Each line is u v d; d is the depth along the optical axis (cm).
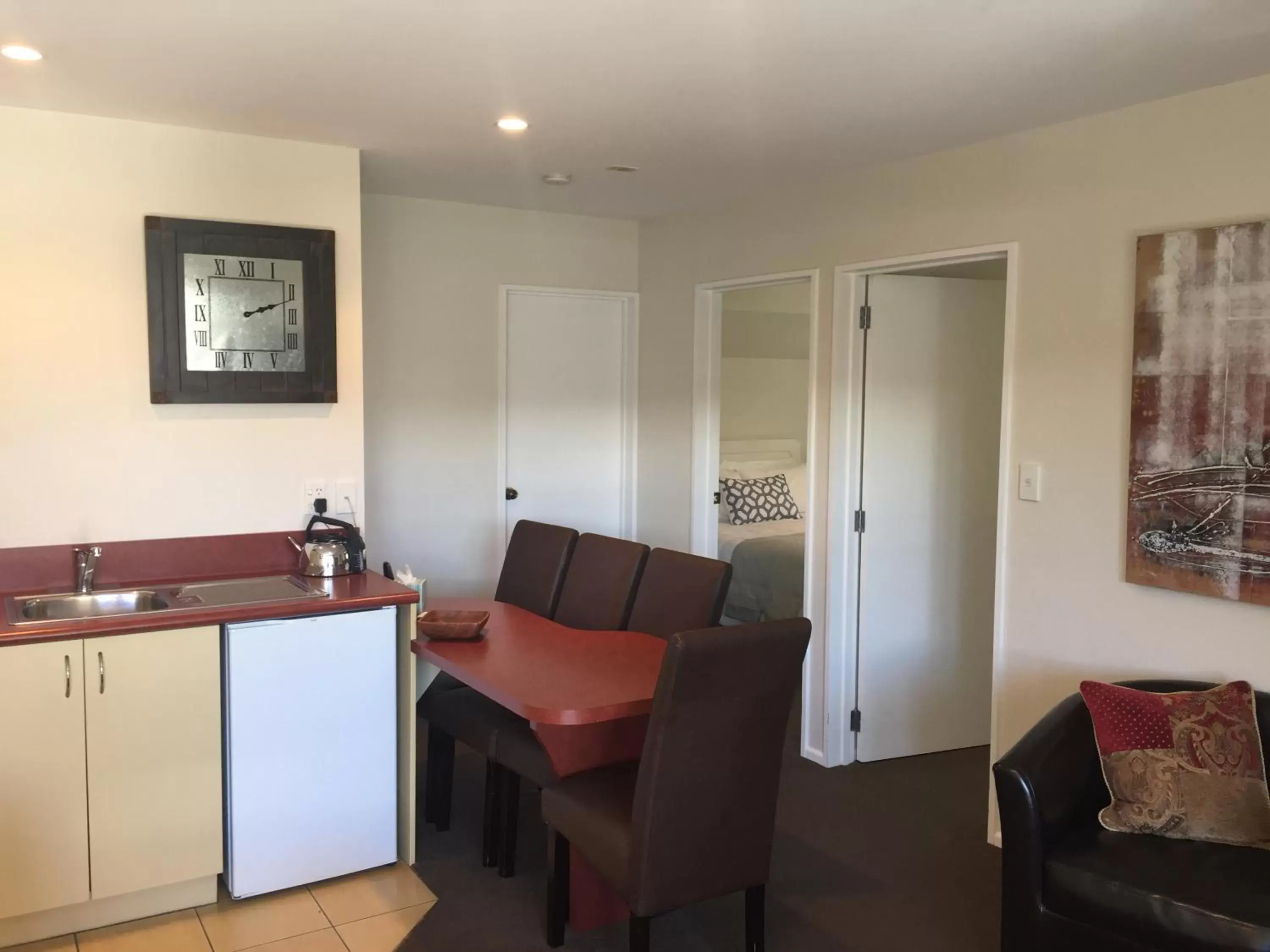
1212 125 270
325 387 345
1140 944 223
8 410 304
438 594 473
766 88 277
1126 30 230
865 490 404
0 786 258
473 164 376
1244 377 261
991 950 275
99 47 246
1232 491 265
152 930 279
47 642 260
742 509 604
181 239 319
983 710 439
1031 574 320
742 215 441
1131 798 252
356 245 352
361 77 269
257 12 222
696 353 472
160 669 276
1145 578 286
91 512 317
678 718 230
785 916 292
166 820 281
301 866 300
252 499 341
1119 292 293
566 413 503
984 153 333
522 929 282
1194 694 261
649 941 242
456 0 215
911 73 263
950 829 353
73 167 307
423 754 424
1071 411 307
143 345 321
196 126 320
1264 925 207
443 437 468
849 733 415
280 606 289
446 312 464
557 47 244
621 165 375
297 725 296
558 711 245
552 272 488
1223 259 264
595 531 516
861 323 398
